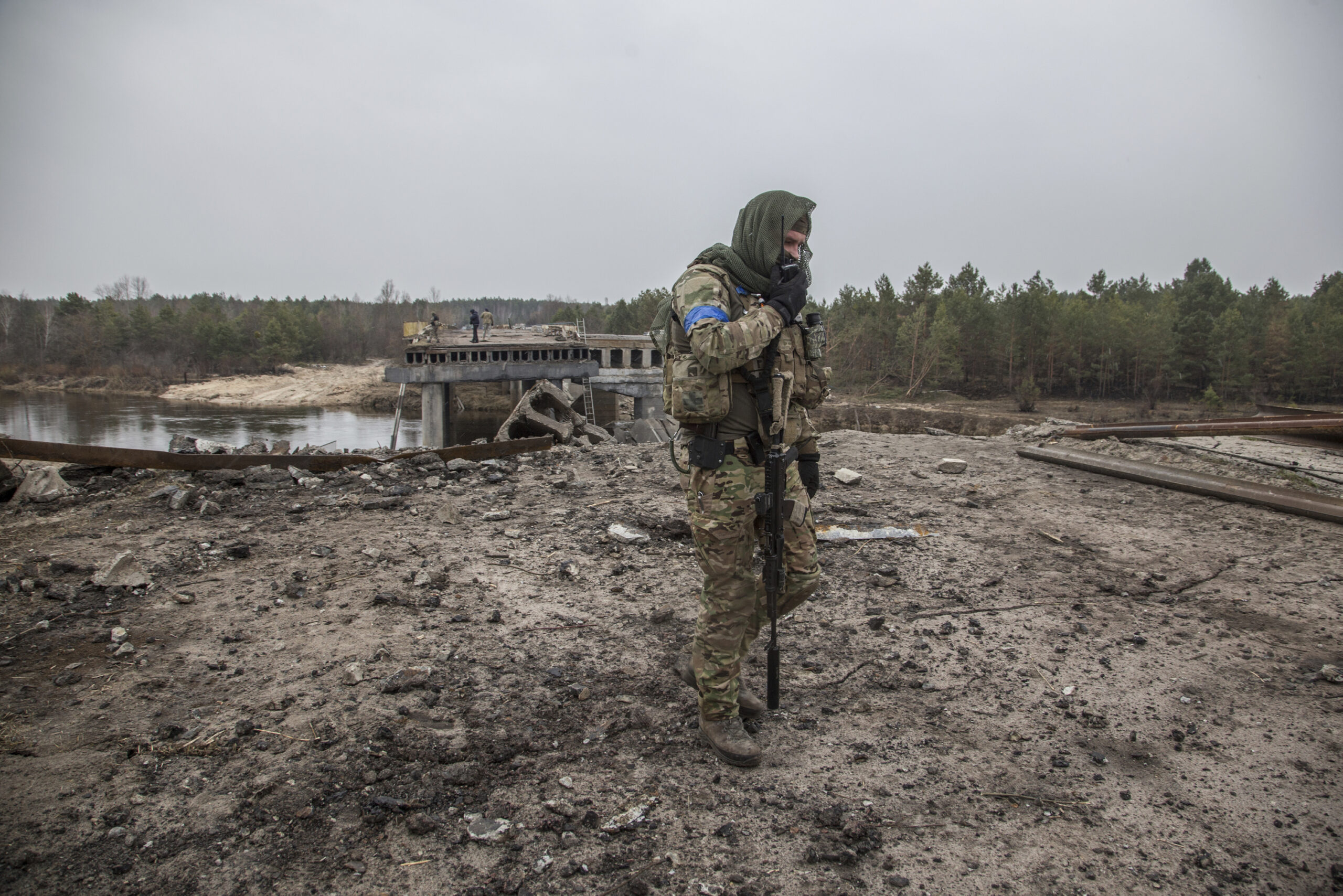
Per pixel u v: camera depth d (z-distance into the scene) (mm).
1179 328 61906
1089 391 64375
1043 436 8359
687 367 2289
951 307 68875
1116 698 2895
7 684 2750
